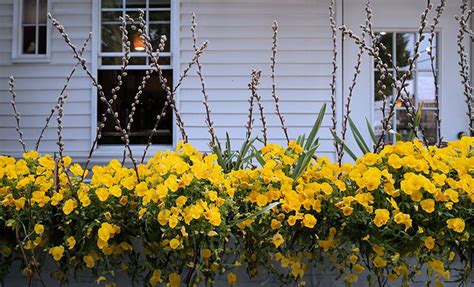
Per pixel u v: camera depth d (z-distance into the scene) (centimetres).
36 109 368
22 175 153
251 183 151
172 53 366
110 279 151
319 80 369
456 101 365
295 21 371
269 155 168
